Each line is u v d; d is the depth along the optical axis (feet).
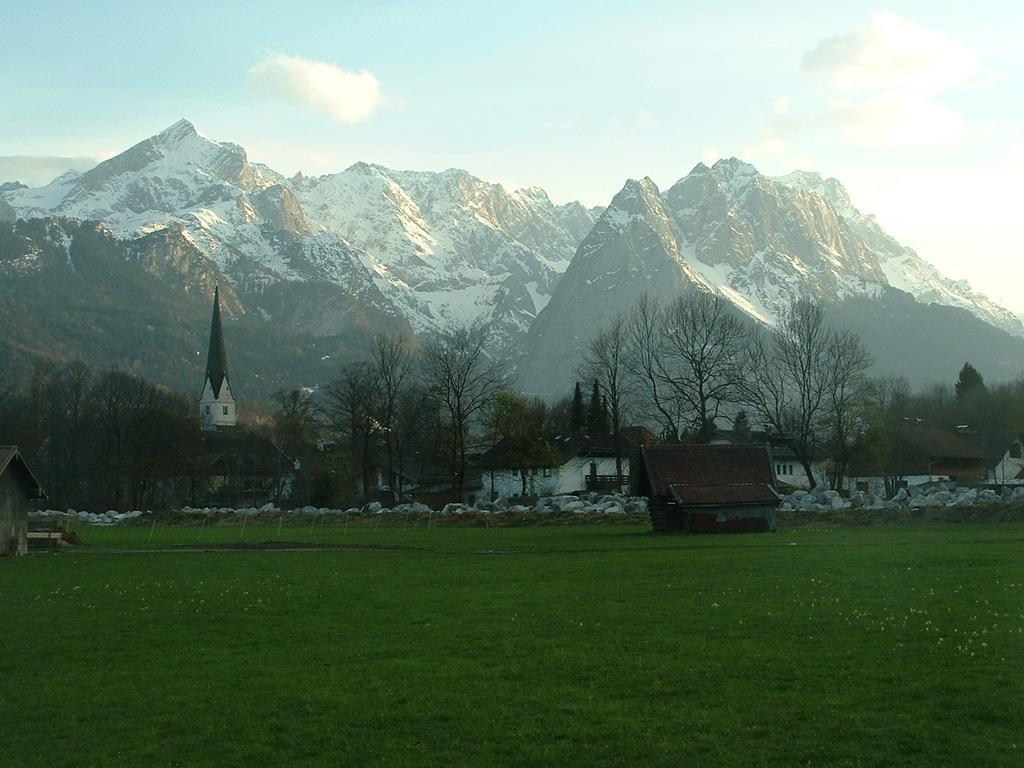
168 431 575.79
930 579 160.04
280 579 183.52
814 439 444.55
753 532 286.25
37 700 97.25
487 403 485.97
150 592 168.14
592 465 537.65
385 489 556.10
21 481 256.52
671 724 86.07
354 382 513.86
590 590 157.89
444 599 152.05
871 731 82.99
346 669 106.42
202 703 95.09
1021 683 94.73
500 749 81.46
